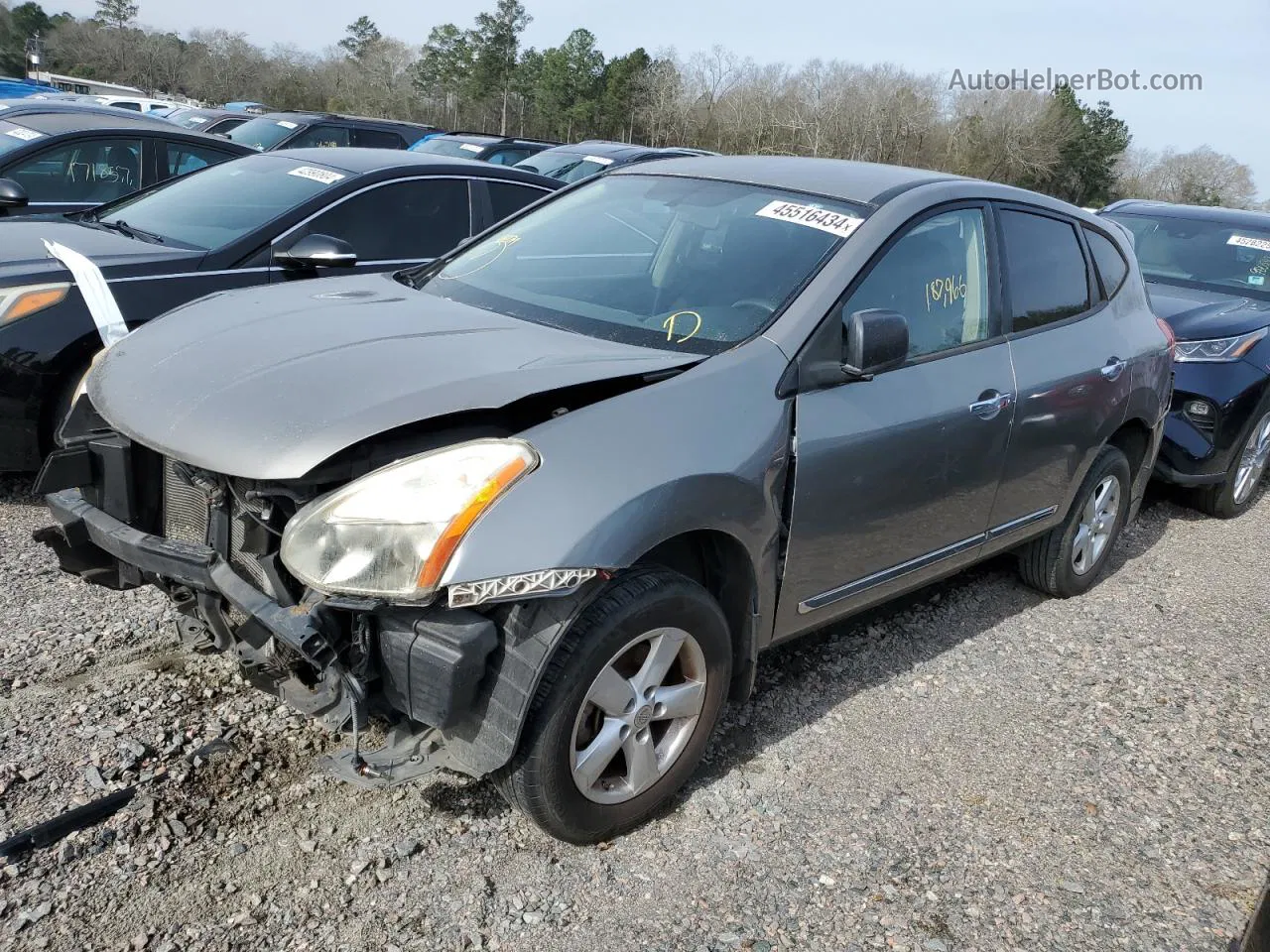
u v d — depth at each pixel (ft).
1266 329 19.42
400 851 8.64
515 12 275.39
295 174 19.06
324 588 7.34
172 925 7.66
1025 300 12.86
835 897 8.61
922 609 14.47
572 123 266.77
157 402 8.47
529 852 8.81
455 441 8.05
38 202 23.22
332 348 8.85
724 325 9.93
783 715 11.34
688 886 8.60
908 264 11.05
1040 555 14.83
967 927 8.41
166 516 9.13
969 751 11.03
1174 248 23.91
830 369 9.86
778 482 9.34
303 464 7.43
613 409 8.34
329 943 7.65
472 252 12.67
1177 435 18.94
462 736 7.86
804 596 10.25
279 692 8.21
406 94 285.23
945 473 11.28
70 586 12.66
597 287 10.93
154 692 10.48
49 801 8.77
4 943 7.35
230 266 16.87
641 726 8.79
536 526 7.47
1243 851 9.74
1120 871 9.29
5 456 14.67
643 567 8.56
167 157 25.80
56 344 14.60
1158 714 12.19
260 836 8.66
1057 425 12.98
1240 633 14.80
